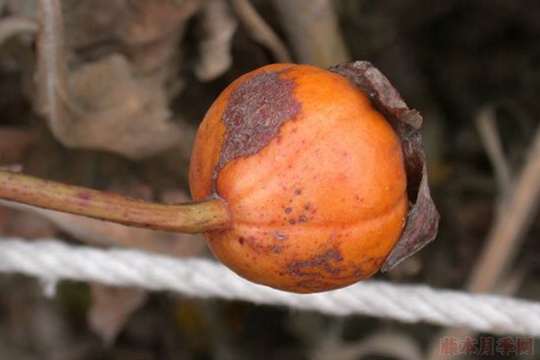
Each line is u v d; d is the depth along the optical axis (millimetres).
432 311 273
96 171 302
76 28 279
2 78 335
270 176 209
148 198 303
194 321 391
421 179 215
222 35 284
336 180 209
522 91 428
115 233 291
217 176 212
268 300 278
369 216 211
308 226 209
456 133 424
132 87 279
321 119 211
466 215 402
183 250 297
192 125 305
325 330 366
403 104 212
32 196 202
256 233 210
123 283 280
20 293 382
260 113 212
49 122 280
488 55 439
